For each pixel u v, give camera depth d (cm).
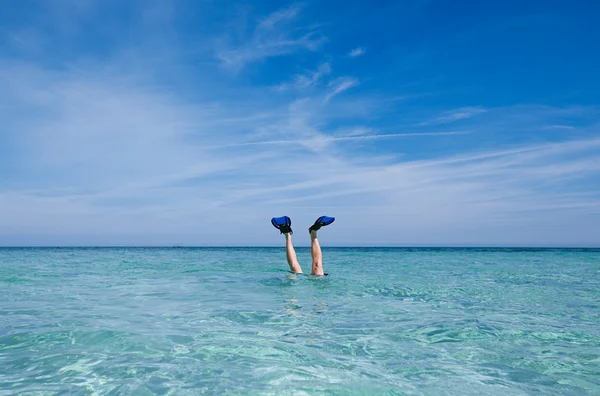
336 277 903
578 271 1202
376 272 1099
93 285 780
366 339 372
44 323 429
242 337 374
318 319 458
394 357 319
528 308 539
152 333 387
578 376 281
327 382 262
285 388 250
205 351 328
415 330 408
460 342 366
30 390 246
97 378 267
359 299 603
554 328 421
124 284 790
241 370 284
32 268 1270
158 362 301
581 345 358
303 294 652
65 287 751
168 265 1404
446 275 1021
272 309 516
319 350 336
